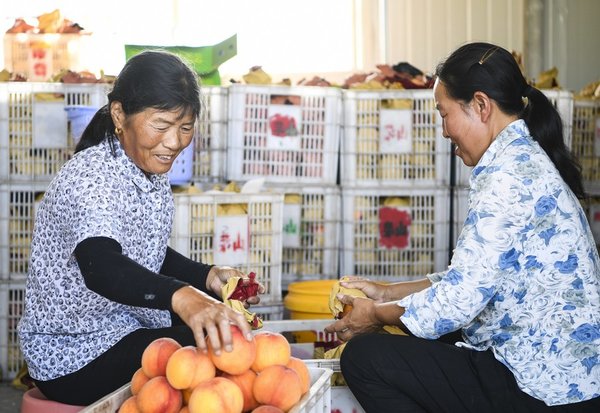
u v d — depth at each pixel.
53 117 4.11
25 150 4.10
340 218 4.45
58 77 4.58
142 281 1.86
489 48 2.18
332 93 4.36
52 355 2.25
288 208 4.37
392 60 7.26
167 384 1.72
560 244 2.07
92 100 4.12
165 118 2.07
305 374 1.88
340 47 7.32
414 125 4.42
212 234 3.69
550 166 2.12
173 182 4.05
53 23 5.46
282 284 4.41
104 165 2.15
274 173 4.36
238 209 3.74
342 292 2.50
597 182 4.77
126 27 7.21
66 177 2.13
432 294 2.11
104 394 2.25
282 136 4.34
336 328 2.31
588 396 2.06
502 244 2.05
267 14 7.30
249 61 7.31
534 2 7.02
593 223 4.79
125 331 2.30
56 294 2.21
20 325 2.32
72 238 2.07
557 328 2.06
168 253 2.54
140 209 2.25
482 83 2.14
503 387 2.08
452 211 4.47
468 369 2.13
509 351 2.09
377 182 4.43
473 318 2.16
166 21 7.25
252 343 1.78
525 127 2.16
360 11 7.29
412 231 4.43
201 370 1.73
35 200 4.09
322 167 4.39
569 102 4.45
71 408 2.26
